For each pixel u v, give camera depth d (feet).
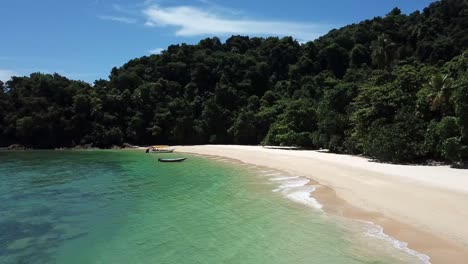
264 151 203.00
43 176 126.41
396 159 133.08
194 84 331.16
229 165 153.17
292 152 192.13
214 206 77.66
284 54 363.15
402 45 305.12
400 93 149.79
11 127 266.36
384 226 59.57
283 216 68.33
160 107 302.25
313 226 61.72
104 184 108.58
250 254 50.52
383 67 208.03
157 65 351.67
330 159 150.71
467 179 93.20
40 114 269.64
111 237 59.31
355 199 77.92
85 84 308.81
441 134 121.80
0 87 282.36
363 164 130.93
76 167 153.17
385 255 48.21
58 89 287.48
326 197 82.17
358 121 156.66
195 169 140.77
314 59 348.79
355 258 47.73
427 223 58.80
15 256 51.90
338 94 192.03
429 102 136.87
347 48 344.08
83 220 69.31
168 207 77.97
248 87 328.49
